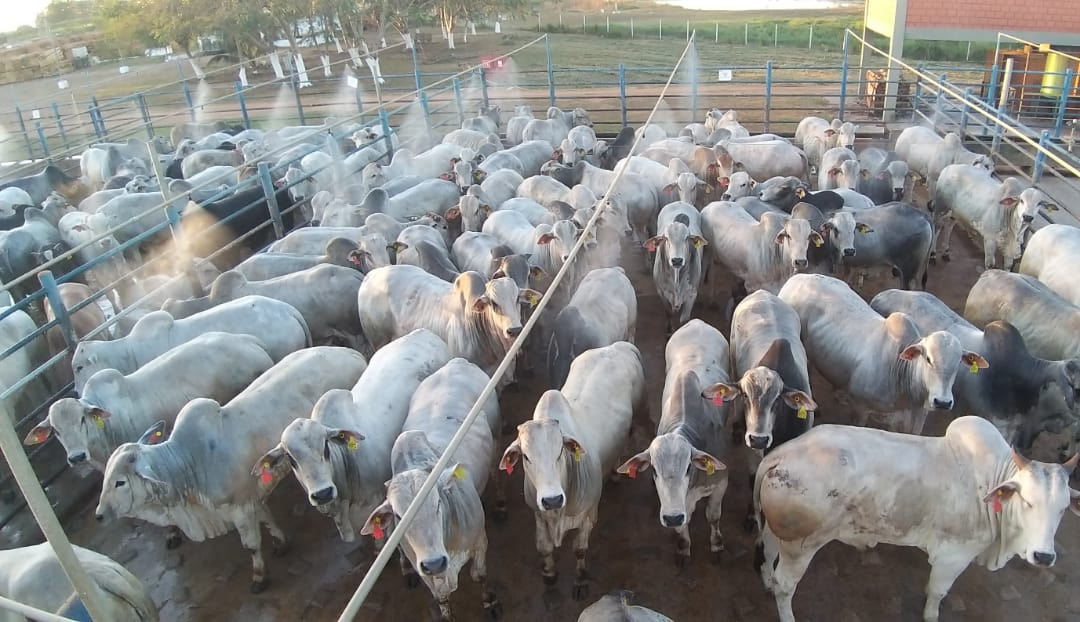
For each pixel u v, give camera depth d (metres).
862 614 5.80
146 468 5.84
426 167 14.25
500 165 13.67
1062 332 7.18
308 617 6.15
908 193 12.70
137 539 7.14
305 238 10.58
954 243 12.10
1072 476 6.76
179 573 6.70
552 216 10.22
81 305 8.41
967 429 5.22
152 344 7.81
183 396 7.24
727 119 16.11
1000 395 6.72
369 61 19.89
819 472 5.16
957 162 12.70
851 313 7.28
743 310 7.43
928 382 6.24
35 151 24.03
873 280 11.08
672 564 6.36
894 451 5.22
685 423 5.79
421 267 9.46
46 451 8.41
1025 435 6.77
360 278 9.25
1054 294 7.64
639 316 10.44
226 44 37.94
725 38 41.06
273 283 9.03
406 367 7.13
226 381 7.50
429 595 6.26
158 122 27.02
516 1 42.09
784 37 39.34
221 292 8.85
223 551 6.93
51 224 13.43
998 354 6.71
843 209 9.98
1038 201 9.59
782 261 9.05
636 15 52.47
